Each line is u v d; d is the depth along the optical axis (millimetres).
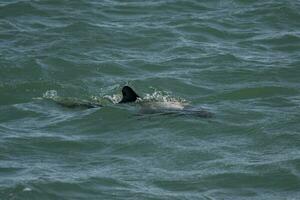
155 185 52156
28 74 75812
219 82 74750
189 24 92500
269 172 53969
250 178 53312
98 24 92250
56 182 51781
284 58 82062
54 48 83125
